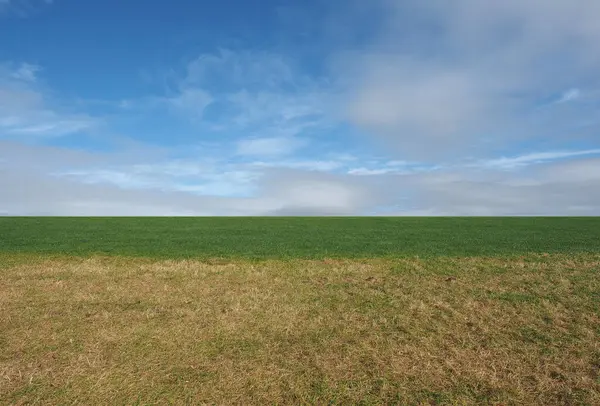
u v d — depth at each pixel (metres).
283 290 12.66
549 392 6.76
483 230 29.61
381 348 8.44
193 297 12.02
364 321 9.99
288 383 7.01
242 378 7.20
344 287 12.98
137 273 14.84
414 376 7.27
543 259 17.02
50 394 6.71
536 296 11.84
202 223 36.00
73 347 8.51
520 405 6.39
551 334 9.14
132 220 38.62
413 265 15.96
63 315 10.48
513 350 8.34
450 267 15.58
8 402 6.48
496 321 9.95
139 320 10.11
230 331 9.35
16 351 8.32
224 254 18.41
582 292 12.12
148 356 8.09
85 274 14.70
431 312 10.59
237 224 35.28
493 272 14.74
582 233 27.27
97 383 7.03
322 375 7.29
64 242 22.23
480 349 8.34
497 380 7.11
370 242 22.64
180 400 6.54
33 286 13.16
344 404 6.41
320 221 39.25
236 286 13.13
